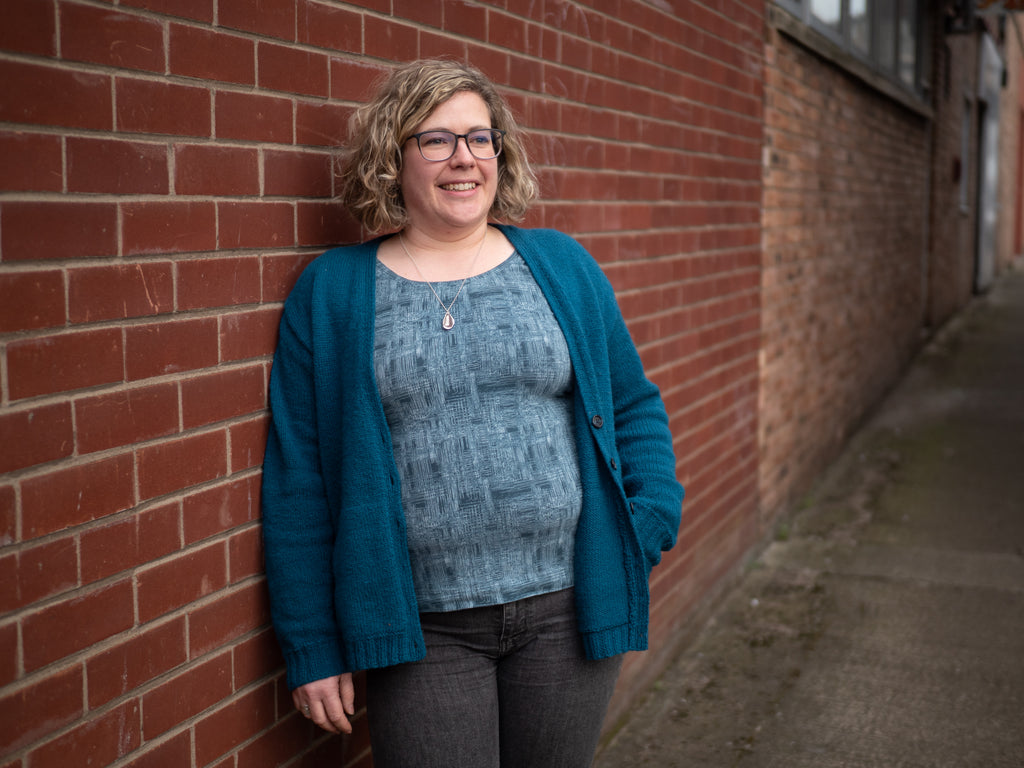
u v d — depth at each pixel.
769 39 4.61
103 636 1.48
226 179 1.67
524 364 1.71
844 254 6.62
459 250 1.80
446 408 1.68
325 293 1.75
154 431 1.55
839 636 3.89
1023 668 3.58
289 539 1.72
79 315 1.41
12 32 1.29
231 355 1.71
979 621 4.01
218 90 1.64
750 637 3.90
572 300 1.85
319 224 1.91
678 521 1.92
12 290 1.31
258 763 1.84
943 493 5.82
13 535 1.33
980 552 4.82
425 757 1.71
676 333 3.62
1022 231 23.62
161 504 1.58
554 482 1.73
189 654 1.65
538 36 2.64
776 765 2.98
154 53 1.51
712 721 3.26
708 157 3.90
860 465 6.48
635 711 3.33
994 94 15.91
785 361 5.20
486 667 1.75
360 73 1.98
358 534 1.64
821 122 5.76
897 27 8.28
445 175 1.72
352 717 2.12
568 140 2.81
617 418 1.98
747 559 4.62
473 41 2.36
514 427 1.70
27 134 1.32
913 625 3.98
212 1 1.62
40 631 1.38
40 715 1.38
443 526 1.67
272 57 1.75
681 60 3.60
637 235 3.28
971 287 15.35
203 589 1.68
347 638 1.65
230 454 1.72
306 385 1.75
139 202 1.50
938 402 8.29
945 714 3.26
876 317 7.93
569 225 2.83
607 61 3.03
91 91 1.41
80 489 1.43
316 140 1.88
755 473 4.71
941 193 11.27
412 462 1.68
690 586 3.84
